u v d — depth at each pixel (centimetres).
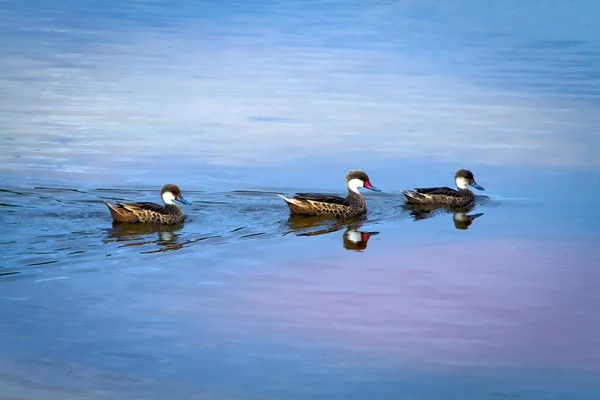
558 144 2714
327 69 3719
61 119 2859
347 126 2880
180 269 1728
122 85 3341
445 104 3180
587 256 1838
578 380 1339
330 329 1490
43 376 1316
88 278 1664
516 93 3344
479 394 1294
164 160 2473
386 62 3878
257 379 1321
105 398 1259
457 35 4506
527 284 1691
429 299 1619
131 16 4856
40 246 1808
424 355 1412
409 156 2588
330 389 1301
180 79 3472
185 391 1282
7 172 2309
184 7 5162
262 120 2931
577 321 1536
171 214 1977
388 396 1280
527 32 4591
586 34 4544
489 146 2694
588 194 2280
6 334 1438
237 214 2081
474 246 1903
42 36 4250
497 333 1488
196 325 1491
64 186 2214
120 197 2153
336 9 5184
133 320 1498
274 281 1686
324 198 2088
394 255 1845
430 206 2202
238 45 4178
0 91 3186
